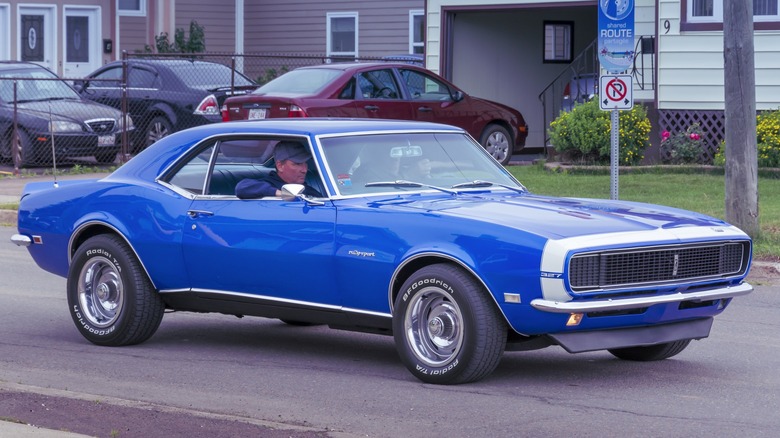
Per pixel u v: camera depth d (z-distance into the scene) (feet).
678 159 70.54
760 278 43.73
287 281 28.37
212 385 27.12
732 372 28.40
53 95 82.53
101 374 28.37
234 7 122.93
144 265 30.76
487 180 30.12
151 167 31.42
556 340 25.25
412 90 69.41
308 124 29.94
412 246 26.13
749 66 47.37
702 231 26.58
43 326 34.96
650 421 23.56
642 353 29.53
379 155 29.17
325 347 31.91
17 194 67.77
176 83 81.56
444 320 26.14
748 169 47.67
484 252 25.13
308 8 119.03
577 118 70.85
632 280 25.40
